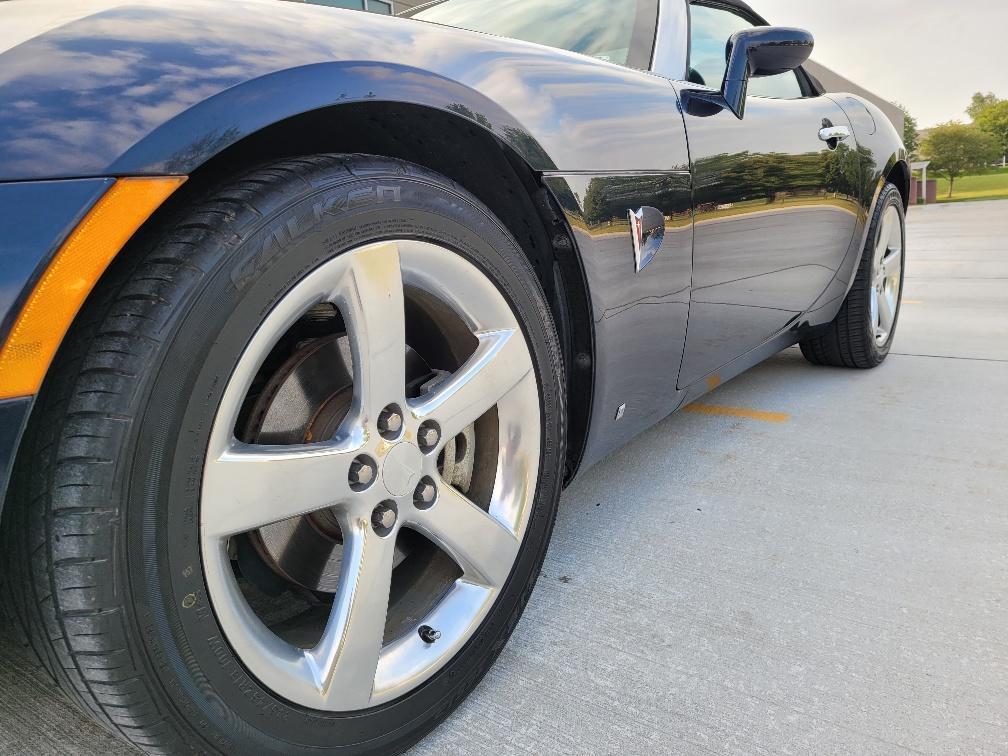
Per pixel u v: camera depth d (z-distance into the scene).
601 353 1.60
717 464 2.50
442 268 1.20
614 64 1.84
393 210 1.10
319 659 1.07
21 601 0.88
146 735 0.90
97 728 1.27
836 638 1.53
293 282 0.98
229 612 0.95
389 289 1.10
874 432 2.78
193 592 0.91
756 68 2.23
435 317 1.30
